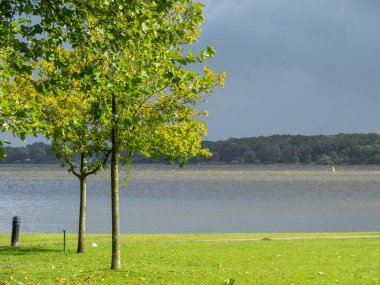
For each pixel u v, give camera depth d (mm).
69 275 21594
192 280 20734
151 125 22938
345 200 100750
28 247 31000
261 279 21000
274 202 94000
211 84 19016
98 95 22859
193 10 20000
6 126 12984
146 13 13945
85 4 14383
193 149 26297
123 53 15219
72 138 25656
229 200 97688
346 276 21688
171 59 15664
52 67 24609
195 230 53094
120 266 23188
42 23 14492
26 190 125562
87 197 102688
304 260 26047
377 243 33188
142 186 146750
